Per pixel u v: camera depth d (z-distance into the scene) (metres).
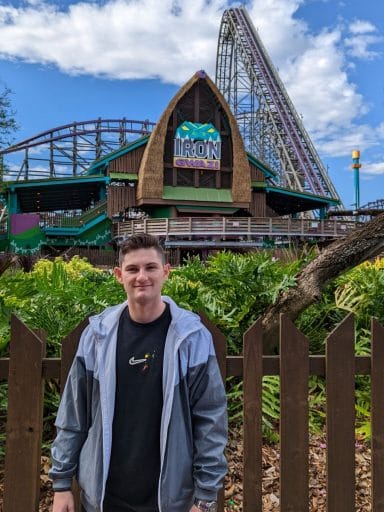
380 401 2.55
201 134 38.22
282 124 57.00
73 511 2.13
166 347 2.09
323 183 54.19
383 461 2.56
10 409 2.35
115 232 38.06
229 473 3.36
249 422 2.50
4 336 3.67
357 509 3.02
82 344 2.20
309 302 4.11
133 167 37.78
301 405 2.49
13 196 36.28
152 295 2.11
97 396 2.12
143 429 2.05
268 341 4.18
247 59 63.50
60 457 2.15
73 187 39.47
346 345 2.51
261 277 4.73
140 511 2.05
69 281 5.66
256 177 41.12
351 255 4.02
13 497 2.35
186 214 39.78
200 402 2.08
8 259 5.39
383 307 5.27
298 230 34.09
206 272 5.19
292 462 2.48
